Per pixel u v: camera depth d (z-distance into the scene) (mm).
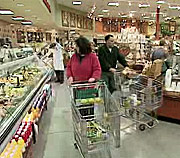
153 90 3900
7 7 6598
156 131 3941
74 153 3203
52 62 8891
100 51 4953
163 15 23750
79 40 3533
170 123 4309
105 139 2939
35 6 6398
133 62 8062
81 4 15789
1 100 2842
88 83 3309
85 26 20406
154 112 4375
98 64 3586
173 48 11078
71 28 17250
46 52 10180
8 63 3553
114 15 23062
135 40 9359
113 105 3176
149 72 5445
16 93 3184
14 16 9461
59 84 8750
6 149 2299
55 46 9594
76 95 3252
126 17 25391
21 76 3982
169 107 4324
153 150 3270
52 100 6184
